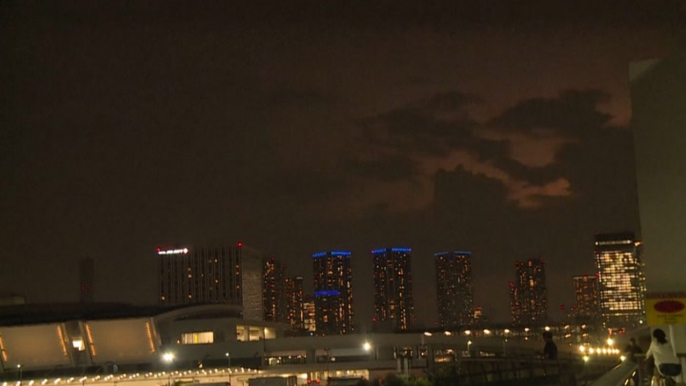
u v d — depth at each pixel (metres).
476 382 39.81
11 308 167.50
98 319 150.00
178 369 140.75
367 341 145.75
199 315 168.12
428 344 143.62
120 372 144.12
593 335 126.12
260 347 148.50
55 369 148.88
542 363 31.14
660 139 19.09
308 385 123.44
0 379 143.38
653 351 17.02
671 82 19.05
